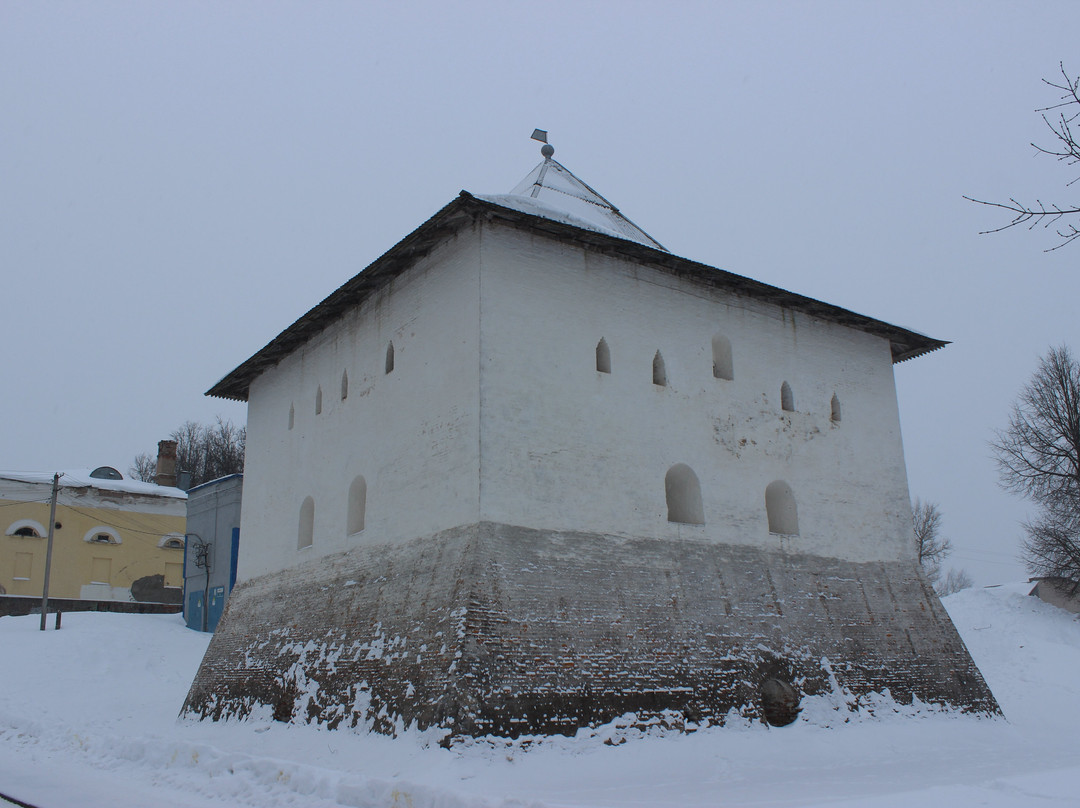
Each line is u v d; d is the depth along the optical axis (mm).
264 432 24297
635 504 17547
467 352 16766
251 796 12266
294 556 21359
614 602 16344
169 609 40906
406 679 15422
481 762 13500
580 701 15094
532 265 17594
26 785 13539
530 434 16578
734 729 16594
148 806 11672
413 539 17234
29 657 27578
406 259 18922
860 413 22344
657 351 18984
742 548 18844
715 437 19297
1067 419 34375
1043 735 19781
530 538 15930
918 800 10164
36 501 39469
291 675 18828
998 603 31531
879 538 21516
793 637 18547
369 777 11641
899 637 20281
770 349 21047
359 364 20406
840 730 17688
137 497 41500
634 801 11406
